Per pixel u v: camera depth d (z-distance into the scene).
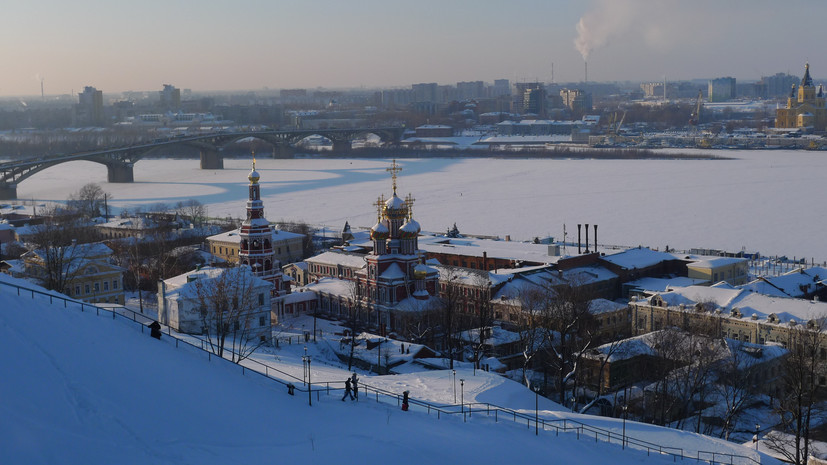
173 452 60.28
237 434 66.81
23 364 67.31
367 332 169.38
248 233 176.50
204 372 80.69
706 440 91.06
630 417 120.00
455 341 154.88
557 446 79.75
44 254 176.00
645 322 161.75
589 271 198.62
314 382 99.00
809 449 100.19
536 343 145.25
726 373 122.44
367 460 65.44
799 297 176.75
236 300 138.50
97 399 65.44
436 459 68.62
